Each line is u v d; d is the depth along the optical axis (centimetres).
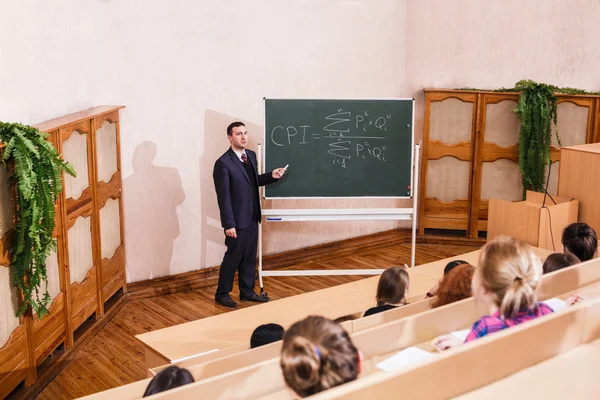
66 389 402
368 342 215
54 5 436
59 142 407
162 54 540
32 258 354
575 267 245
